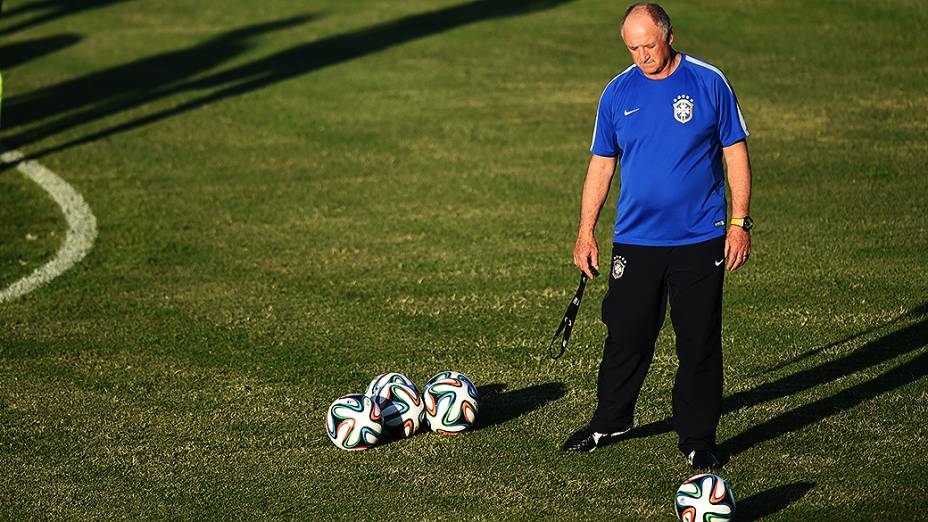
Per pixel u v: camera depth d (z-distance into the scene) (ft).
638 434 74.33
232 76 220.64
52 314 102.47
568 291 104.32
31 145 172.65
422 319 98.12
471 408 74.95
